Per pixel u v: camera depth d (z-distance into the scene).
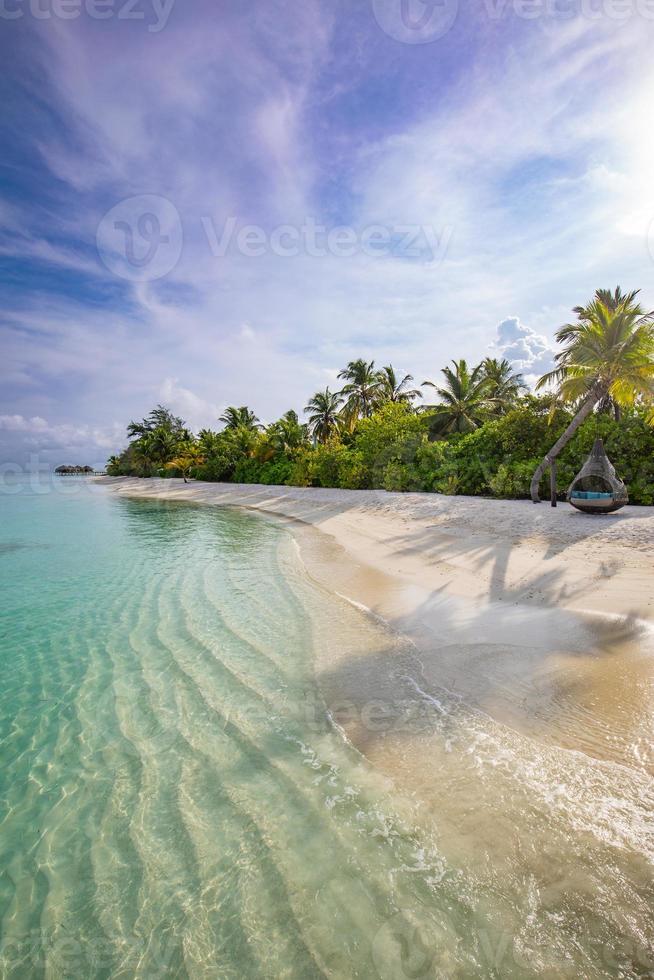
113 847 3.53
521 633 6.71
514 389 43.12
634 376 16.14
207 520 25.73
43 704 5.72
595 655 5.81
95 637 7.95
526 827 3.37
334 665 6.32
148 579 12.11
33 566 13.97
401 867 3.16
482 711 4.90
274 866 3.26
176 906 3.03
